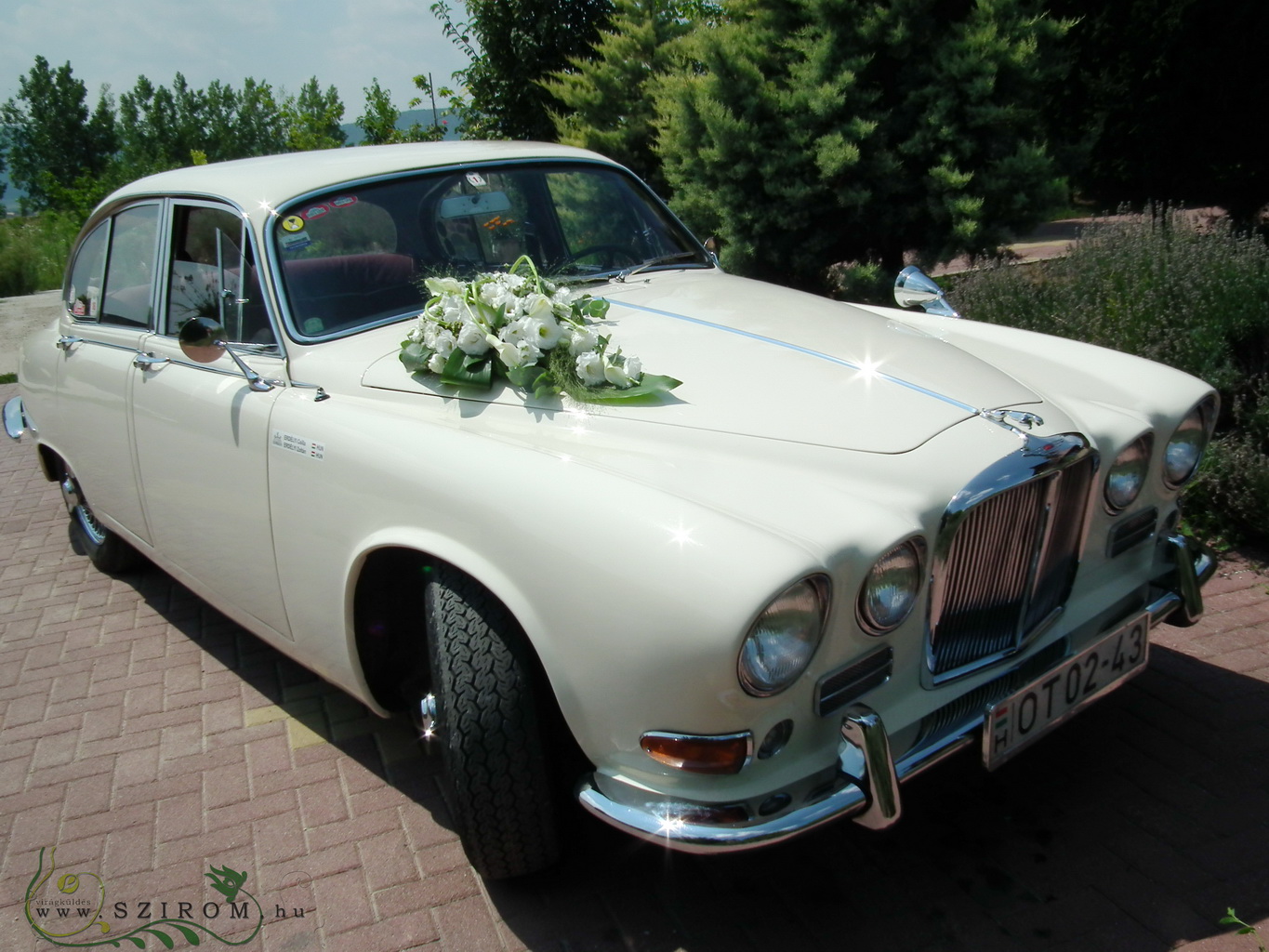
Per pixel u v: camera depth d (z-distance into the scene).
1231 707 2.98
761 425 2.27
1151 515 2.68
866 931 2.24
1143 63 8.50
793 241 7.81
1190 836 2.46
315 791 2.90
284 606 2.82
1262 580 3.75
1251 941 2.13
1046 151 7.65
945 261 7.50
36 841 2.76
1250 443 4.17
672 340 2.70
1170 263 5.01
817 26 7.61
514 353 2.43
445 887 2.47
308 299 2.88
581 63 9.87
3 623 4.21
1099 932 2.19
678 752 1.87
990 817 2.59
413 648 2.81
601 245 3.54
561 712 2.29
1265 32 7.78
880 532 1.96
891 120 7.54
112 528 4.06
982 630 2.28
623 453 2.22
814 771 1.96
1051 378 2.81
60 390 4.00
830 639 1.93
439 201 3.22
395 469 2.32
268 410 2.73
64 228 19.52
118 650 3.90
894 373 2.49
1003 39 7.04
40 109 54.50
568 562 1.93
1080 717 2.98
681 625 1.77
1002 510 2.19
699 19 9.62
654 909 2.35
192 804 2.88
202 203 3.17
